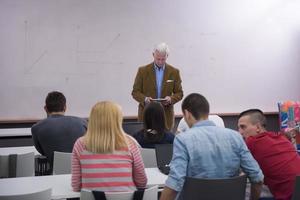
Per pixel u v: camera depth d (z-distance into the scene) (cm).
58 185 260
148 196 227
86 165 237
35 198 221
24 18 554
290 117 510
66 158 310
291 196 235
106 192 226
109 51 590
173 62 619
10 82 556
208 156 221
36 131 350
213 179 212
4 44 550
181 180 217
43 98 568
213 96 641
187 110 234
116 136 240
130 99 602
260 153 250
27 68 560
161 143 334
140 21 599
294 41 670
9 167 326
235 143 226
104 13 584
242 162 227
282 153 249
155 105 333
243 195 221
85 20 577
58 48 570
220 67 641
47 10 562
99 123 239
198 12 623
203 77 634
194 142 222
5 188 252
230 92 648
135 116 602
